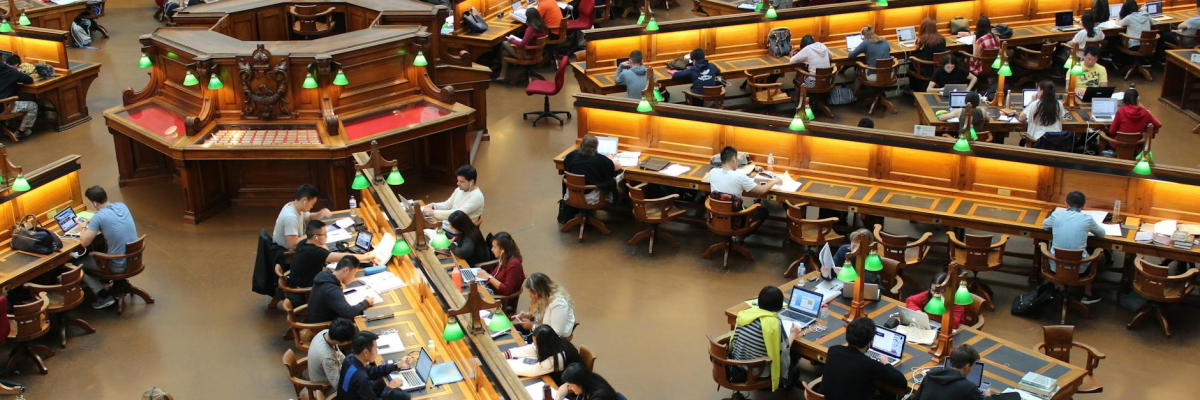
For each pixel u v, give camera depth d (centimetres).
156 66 1537
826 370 900
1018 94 1617
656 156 1433
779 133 1355
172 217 1434
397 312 1023
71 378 1072
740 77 1773
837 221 1288
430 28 1655
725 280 1262
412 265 1064
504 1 2100
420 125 1466
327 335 934
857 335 884
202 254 1334
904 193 1297
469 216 1245
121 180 1527
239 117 1460
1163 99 1816
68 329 1160
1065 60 1916
